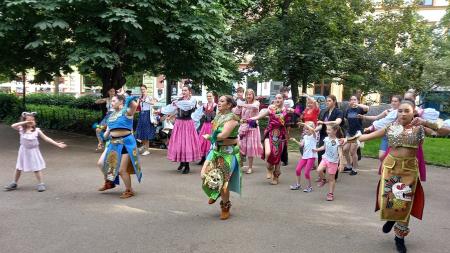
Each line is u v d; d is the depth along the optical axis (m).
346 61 17.22
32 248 4.34
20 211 5.59
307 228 5.12
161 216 5.49
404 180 4.32
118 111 6.45
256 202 6.29
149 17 10.51
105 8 10.36
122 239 4.62
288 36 16.81
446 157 10.90
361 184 7.70
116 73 13.27
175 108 8.31
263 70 17.06
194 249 4.37
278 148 7.39
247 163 9.60
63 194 6.51
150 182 7.45
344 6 17.20
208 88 13.18
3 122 18.38
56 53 13.11
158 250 4.33
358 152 10.17
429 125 4.34
